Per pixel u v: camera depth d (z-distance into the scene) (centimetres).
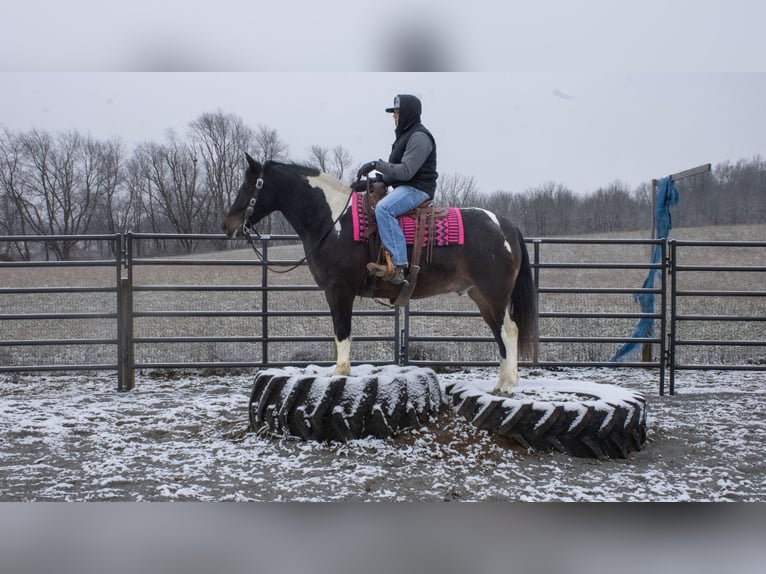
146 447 428
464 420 434
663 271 635
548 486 356
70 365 645
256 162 438
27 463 394
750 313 987
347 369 440
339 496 337
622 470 390
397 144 434
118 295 623
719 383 689
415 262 421
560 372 738
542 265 640
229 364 649
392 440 414
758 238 2395
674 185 760
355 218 424
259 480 360
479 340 648
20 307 873
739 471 391
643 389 653
